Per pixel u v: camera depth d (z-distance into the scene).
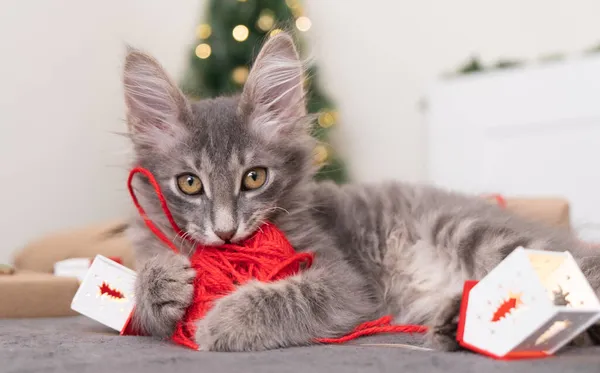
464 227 0.48
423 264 0.49
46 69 0.89
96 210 0.94
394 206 0.52
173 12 1.09
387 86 1.08
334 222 0.52
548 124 0.83
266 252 0.44
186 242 0.45
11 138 0.83
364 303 0.46
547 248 0.44
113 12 1.00
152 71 0.46
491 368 0.32
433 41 1.05
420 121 1.05
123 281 0.45
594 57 0.80
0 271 0.58
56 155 0.89
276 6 0.92
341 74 1.10
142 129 0.47
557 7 0.95
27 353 0.36
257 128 0.46
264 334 0.40
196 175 0.45
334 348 0.38
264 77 0.47
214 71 0.93
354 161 1.09
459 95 0.90
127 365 0.33
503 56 1.00
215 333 0.40
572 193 0.82
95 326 0.48
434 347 0.37
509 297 0.35
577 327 0.35
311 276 0.44
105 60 0.98
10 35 0.84
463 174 0.90
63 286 0.56
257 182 0.45
